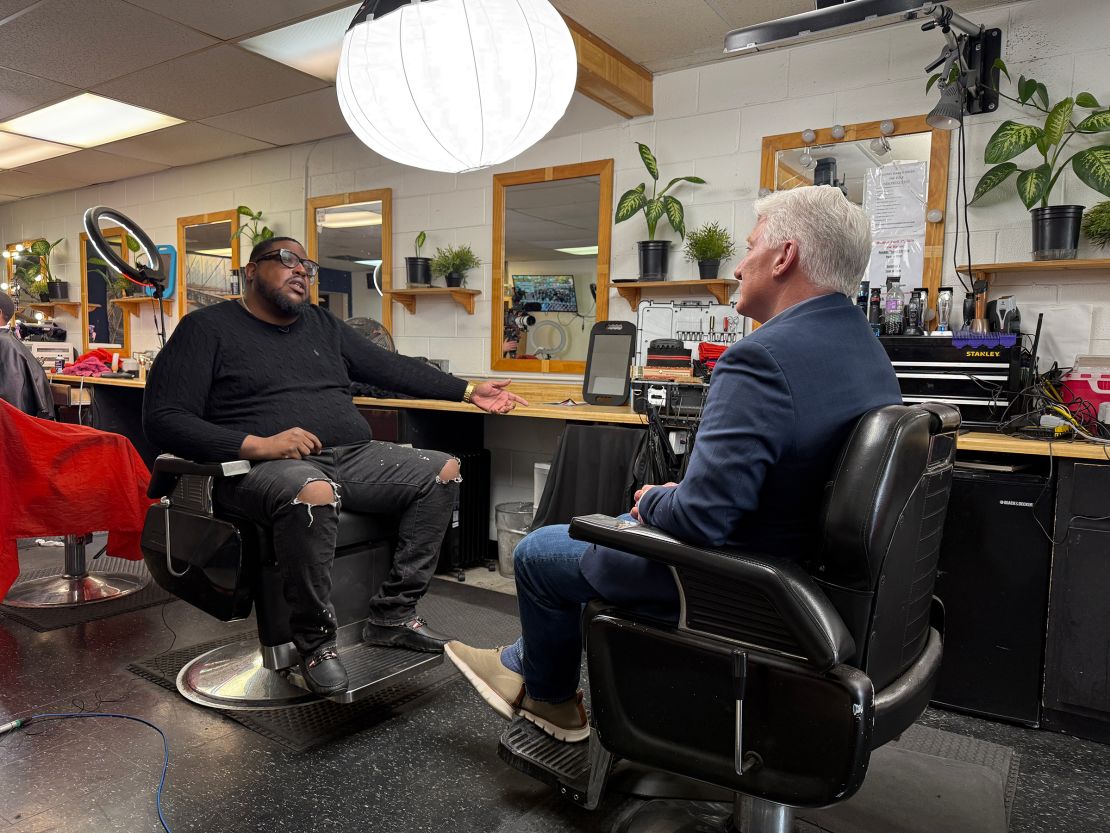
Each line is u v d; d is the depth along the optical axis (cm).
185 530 206
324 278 443
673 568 120
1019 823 162
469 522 346
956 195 271
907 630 123
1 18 294
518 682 171
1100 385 238
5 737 184
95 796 160
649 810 155
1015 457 220
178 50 322
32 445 242
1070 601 197
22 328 578
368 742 188
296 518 183
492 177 374
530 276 365
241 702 203
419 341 407
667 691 121
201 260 514
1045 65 255
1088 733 199
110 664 228
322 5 282
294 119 409
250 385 211
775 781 111
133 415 483
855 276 123
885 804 166
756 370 111
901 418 110
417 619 219
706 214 320
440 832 152
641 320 332
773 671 110
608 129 341
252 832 150
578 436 288
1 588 234
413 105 178
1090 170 235
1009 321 245
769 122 304
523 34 172
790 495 115
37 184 580
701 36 291
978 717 212
